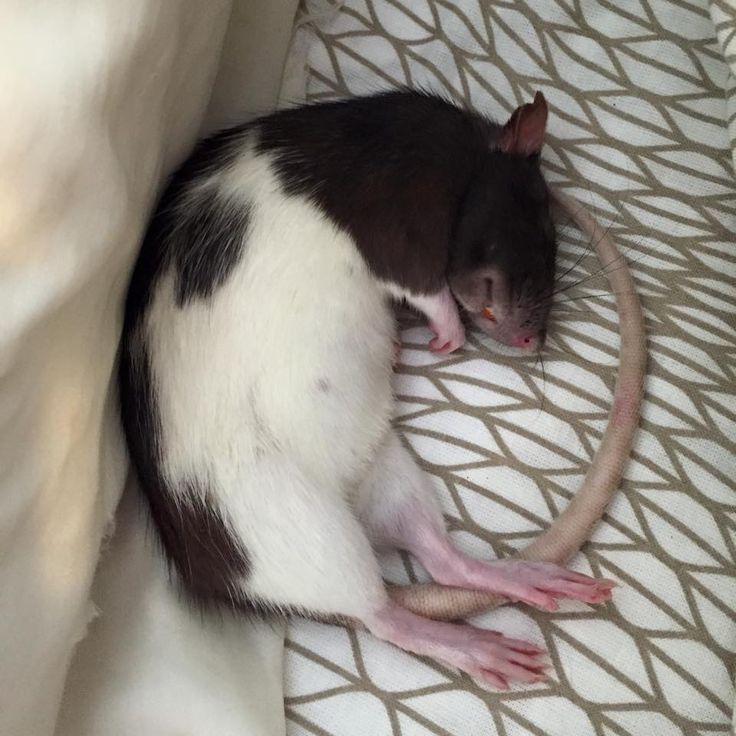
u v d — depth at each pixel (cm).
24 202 18
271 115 27
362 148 26
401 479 28
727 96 29
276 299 25
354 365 26
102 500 23
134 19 20
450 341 29
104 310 22
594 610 27
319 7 31
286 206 26
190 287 25
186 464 25
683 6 30
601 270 29
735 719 25
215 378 25
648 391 28
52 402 20
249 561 25
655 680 26
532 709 26
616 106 30
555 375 29
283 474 25
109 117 20
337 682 27
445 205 27
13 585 20
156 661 25
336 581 25
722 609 27
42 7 19
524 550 27
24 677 21
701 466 28
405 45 31
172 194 26
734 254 29
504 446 28
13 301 19
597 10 30
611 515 28
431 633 26
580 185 30
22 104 18
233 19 28
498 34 31
